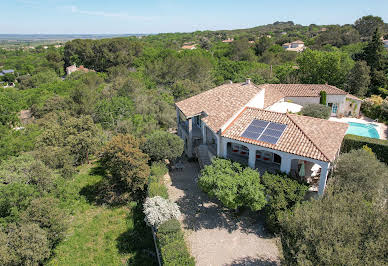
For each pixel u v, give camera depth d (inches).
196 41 7426.2
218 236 750.5
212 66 2792.8
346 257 385.4
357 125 1449.3
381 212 439.5
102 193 1044.5
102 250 788.0
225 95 1168.8
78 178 1162.6
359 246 406.9
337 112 1594.5
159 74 2388.0
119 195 1008.2
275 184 713.6
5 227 723.4
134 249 785.6
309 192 773.3
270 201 703.1
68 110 1744.6
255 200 698.8
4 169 917.2
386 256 392.8
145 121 1582.2
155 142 1053.8
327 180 777.6
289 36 6717.5
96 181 1134.4
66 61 4539.9
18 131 1419.8
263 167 856.3
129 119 1533.0
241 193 706.2
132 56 3602.4
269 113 924.6
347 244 402.3
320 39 4441.4
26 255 628.1
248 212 844.0
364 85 1833.2
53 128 1261.1
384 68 2098.9
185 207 889.5
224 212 853.2
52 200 791.1
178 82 2042.3
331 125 831.7
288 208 709.9
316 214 458.3
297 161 849.5
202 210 869.2
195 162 1208.2
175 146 1064.8
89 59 4030.5
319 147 716.0
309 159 702.5
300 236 455.8
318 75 1940.2
